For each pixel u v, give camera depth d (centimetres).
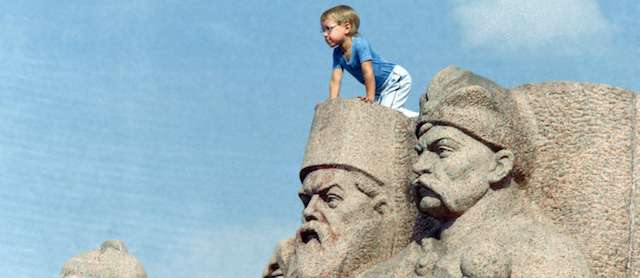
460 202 928
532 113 964
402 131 1015
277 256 1034
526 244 893
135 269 1022
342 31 1061
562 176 951
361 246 991
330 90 1066
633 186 948
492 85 953
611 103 963
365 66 1051
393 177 1005
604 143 955
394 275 944
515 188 946
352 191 1001
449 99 937
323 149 1010
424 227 989
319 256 990
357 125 1011
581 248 931
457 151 934
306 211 1003
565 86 965
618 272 930
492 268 866
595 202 943
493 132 933
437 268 903
